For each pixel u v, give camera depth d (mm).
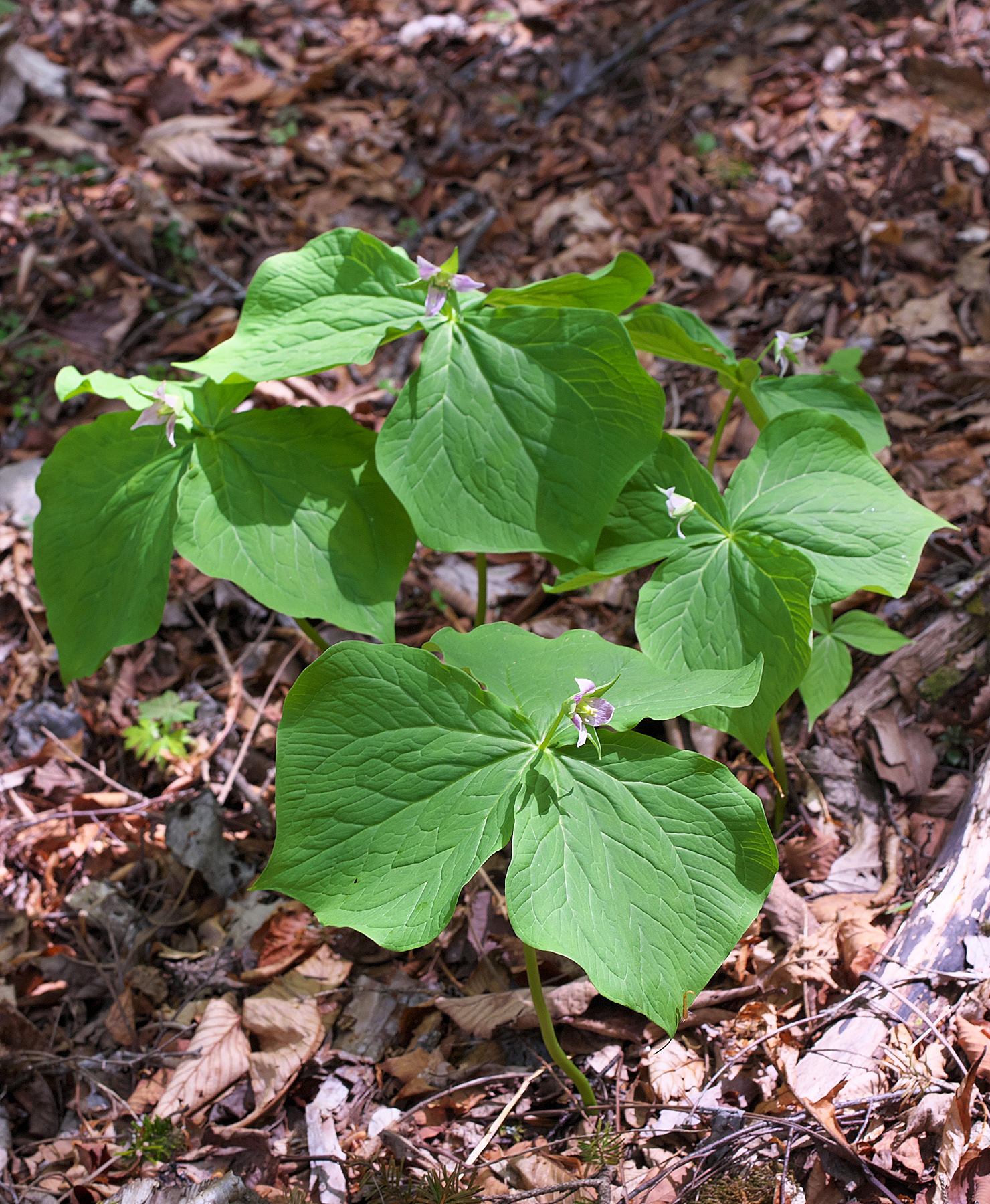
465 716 939
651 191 1786
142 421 1021
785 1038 1027
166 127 2008
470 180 1936
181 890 1189
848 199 1667
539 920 898
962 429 1354
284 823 928
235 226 1872
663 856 916
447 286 994
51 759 1279
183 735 1263
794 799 1155
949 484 1296
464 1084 1039
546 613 1314
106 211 1882
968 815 1081
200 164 1947
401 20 2287
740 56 2006
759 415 1117
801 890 1109
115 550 1064
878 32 1982
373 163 1958
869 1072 1000
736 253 1656
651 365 1546
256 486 1051
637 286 1074
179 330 1704
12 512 1465
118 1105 1081
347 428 1070
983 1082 981
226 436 1063
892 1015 1017
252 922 1165
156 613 1029
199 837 1190
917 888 1086
